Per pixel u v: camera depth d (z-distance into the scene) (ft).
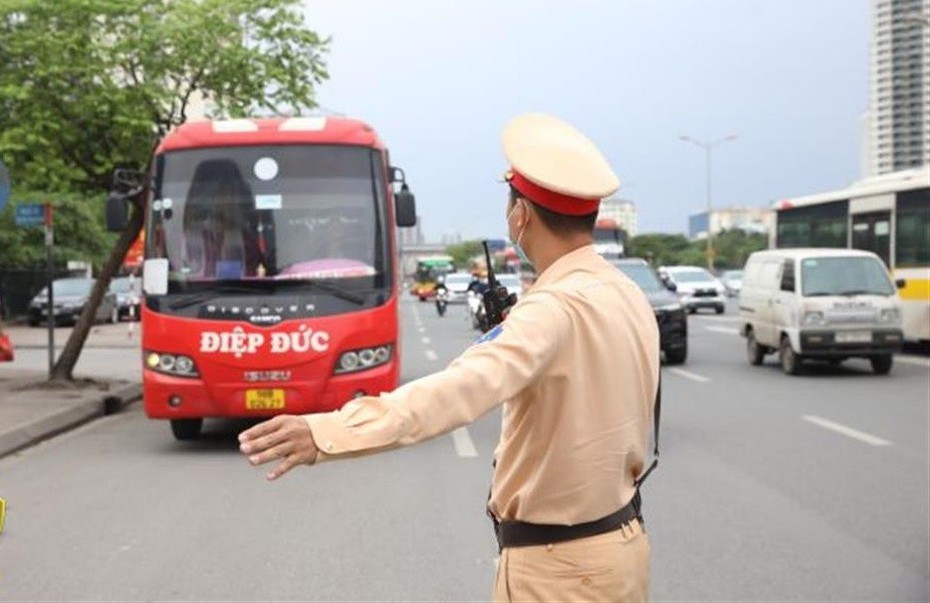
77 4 47.47
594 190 8.66
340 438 7.60
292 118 38.86
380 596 19.49
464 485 30.12
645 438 9.14
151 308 35.47
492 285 10.59
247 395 34.73
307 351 34.76
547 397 8.48
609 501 8.80
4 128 49.52
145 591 19.93
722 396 50.72
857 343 58.23
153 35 47.98
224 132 37.35
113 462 34.68
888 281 59.57
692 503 27.25
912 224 69.31
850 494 28.32
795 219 87.66
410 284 305.12
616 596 8.87
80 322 54.19
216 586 20.22
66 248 130.93
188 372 34.96
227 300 35.17
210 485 30.35
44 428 40.93
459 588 19.97
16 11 47.65
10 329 119.44
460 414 7.81
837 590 19.66
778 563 21.52
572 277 8.79
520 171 8.77
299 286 35.45
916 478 30.53
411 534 24.18
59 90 49.11
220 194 36.63
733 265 390.63
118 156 51.21
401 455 35.50
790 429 40.19
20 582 20.59
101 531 24.76
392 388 35.94
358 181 37.11
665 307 66.95
